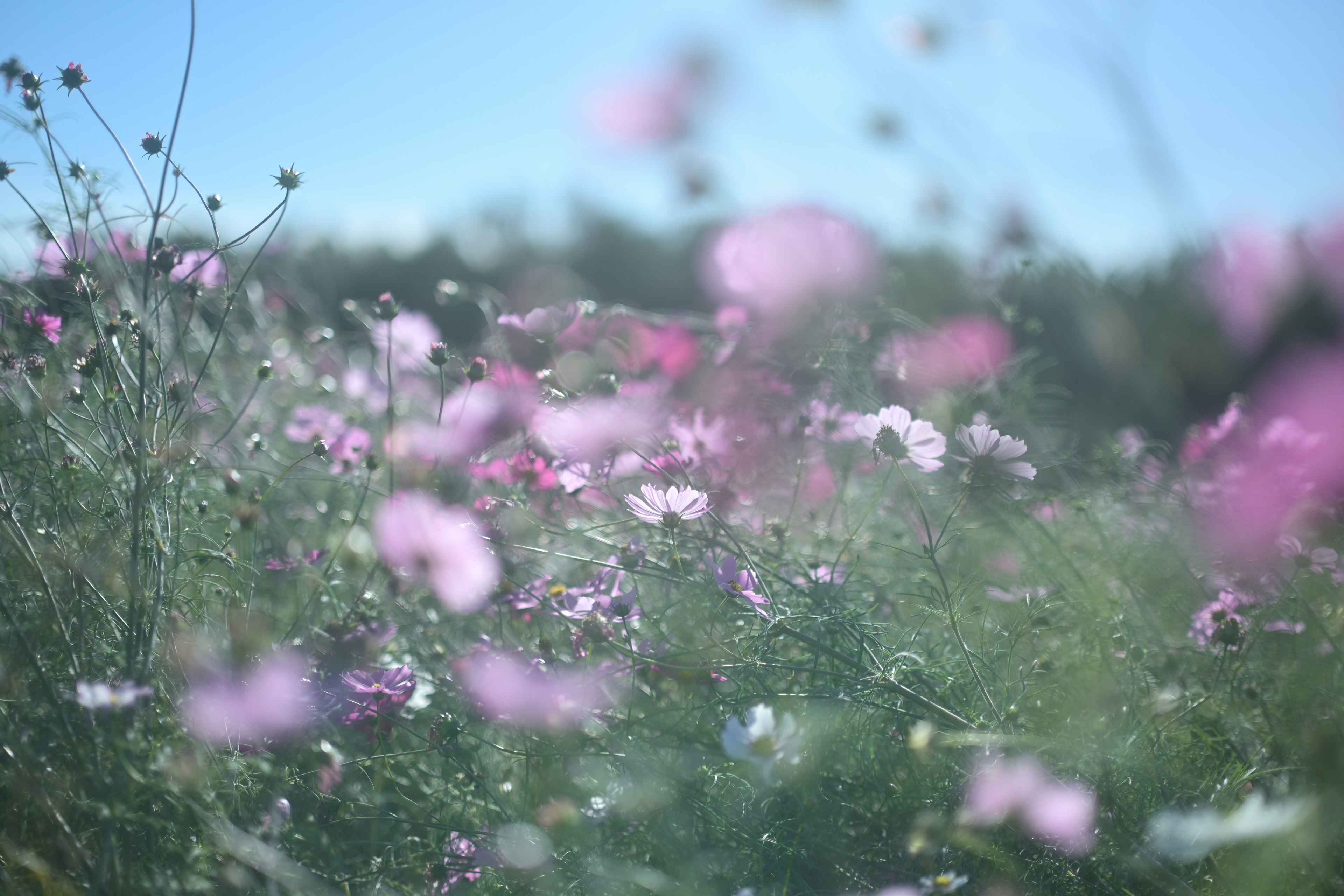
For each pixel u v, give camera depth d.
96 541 1.27
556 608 1.32
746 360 1.79
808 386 1.79
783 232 1.52
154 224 1.27
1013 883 1.13
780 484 1.68
